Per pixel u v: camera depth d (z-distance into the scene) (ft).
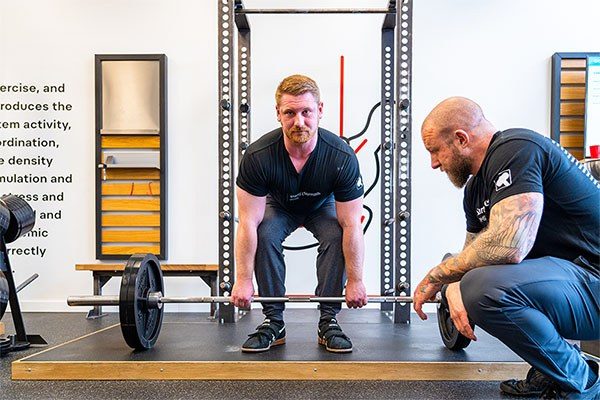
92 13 12.12
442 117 5.54
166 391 5.52
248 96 10.63
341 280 6.79
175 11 12.12
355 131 12.10
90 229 12.10
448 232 12.08
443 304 6.44
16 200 8.50
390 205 10.38
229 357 6.21
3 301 7.65
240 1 9.53
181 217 12.09
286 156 6.42
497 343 7.10
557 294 4.89
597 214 5.17
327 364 5.96
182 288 11.96
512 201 4.87
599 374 5.40
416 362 5.98
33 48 12.12
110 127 11.97
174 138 12.10
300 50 12.13
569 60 11.93
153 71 11.98
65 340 8.70
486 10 12.09
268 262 6.78
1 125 12.10
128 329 6.22
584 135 11.62
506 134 5.24
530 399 5.26
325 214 7.03
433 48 12.09
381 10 9.46
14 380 5.97
